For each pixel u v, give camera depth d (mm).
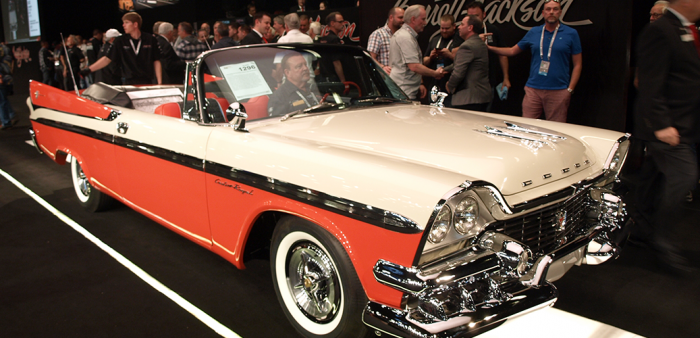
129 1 15578
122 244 3516
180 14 14633
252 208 2328
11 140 7871
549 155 2275
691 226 3730
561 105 4836
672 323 2434
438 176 1812
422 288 1703
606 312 2537
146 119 3062
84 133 3615
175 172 2787
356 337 2070
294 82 2949
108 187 3574
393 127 2523
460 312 1765
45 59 14453
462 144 2244
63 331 2420
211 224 2635
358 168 1952
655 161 2945
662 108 2770
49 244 3533
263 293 2793
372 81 3322
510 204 1923
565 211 2236
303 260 2268
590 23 5227
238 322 2486
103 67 6277
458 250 1836
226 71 2852
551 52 4727
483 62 4605
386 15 7117
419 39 6824
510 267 1815
